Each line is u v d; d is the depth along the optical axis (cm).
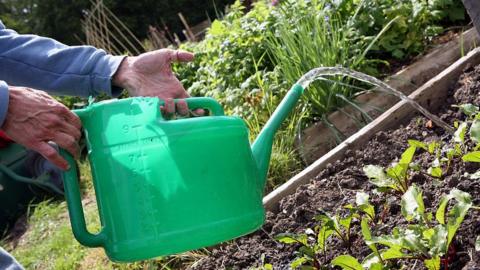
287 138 330
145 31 1317
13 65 184
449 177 223
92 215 369
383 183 221
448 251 181
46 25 1478
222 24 511
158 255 140
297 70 357
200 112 168
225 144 143
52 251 364
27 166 491
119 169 141
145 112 142
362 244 210
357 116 337
